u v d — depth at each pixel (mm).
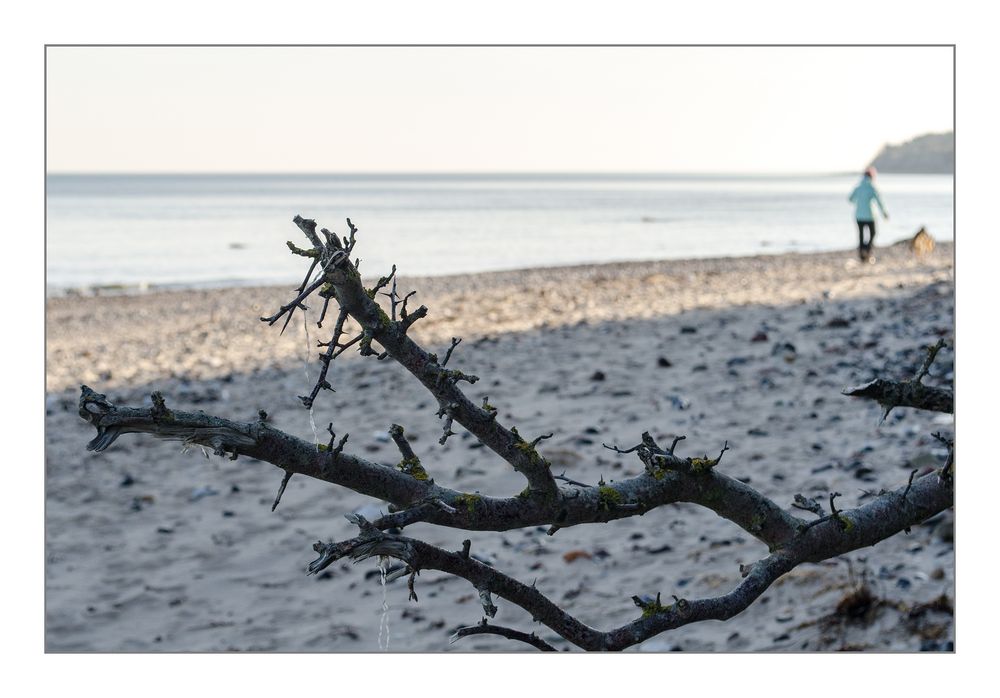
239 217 73625
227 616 6668
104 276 32938
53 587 7188
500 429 2445
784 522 2818
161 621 6609
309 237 2180
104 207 92062
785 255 33062
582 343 14070
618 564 6984
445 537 7738
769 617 5957
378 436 10078
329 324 17406
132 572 7449
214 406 11648
